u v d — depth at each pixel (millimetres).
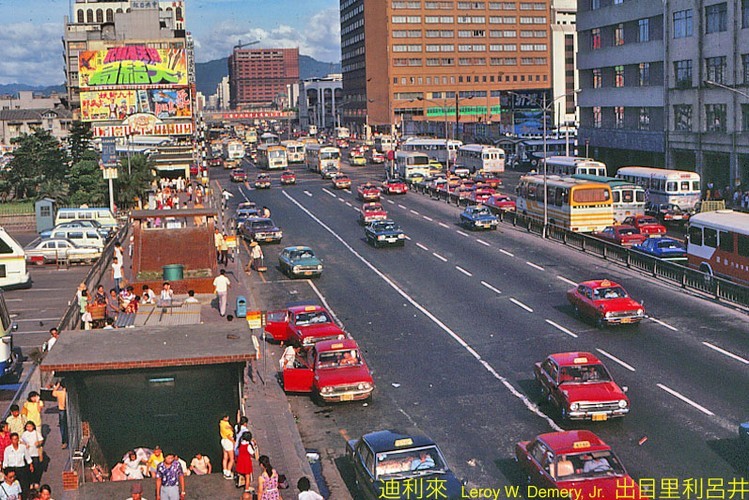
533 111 136125
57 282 51656
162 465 18062
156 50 122812
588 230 59031
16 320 41438
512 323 37344
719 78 82062
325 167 114750
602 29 104125
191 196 87375
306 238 65125
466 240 60906
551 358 26469
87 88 121812
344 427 25859
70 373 19219
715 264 41531
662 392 27281
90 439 20000
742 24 77938
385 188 94000
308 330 33750
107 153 75438
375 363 32500
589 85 108500
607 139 103750
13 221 80688
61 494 20031
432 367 31609
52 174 100688
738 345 32000
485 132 147625
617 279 45594
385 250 58375
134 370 19719
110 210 75750
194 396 20297
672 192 66062
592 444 19281
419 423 25859
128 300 38500
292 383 28453
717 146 82375
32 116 191625
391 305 41969
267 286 47688
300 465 22641
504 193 88500
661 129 93500
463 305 41250
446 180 89875
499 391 28438
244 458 19094
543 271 48531
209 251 49844
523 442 21234
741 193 73375
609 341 33531
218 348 20000
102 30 158250
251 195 95562
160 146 111938
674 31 88438
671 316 36938
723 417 24812
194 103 131375
